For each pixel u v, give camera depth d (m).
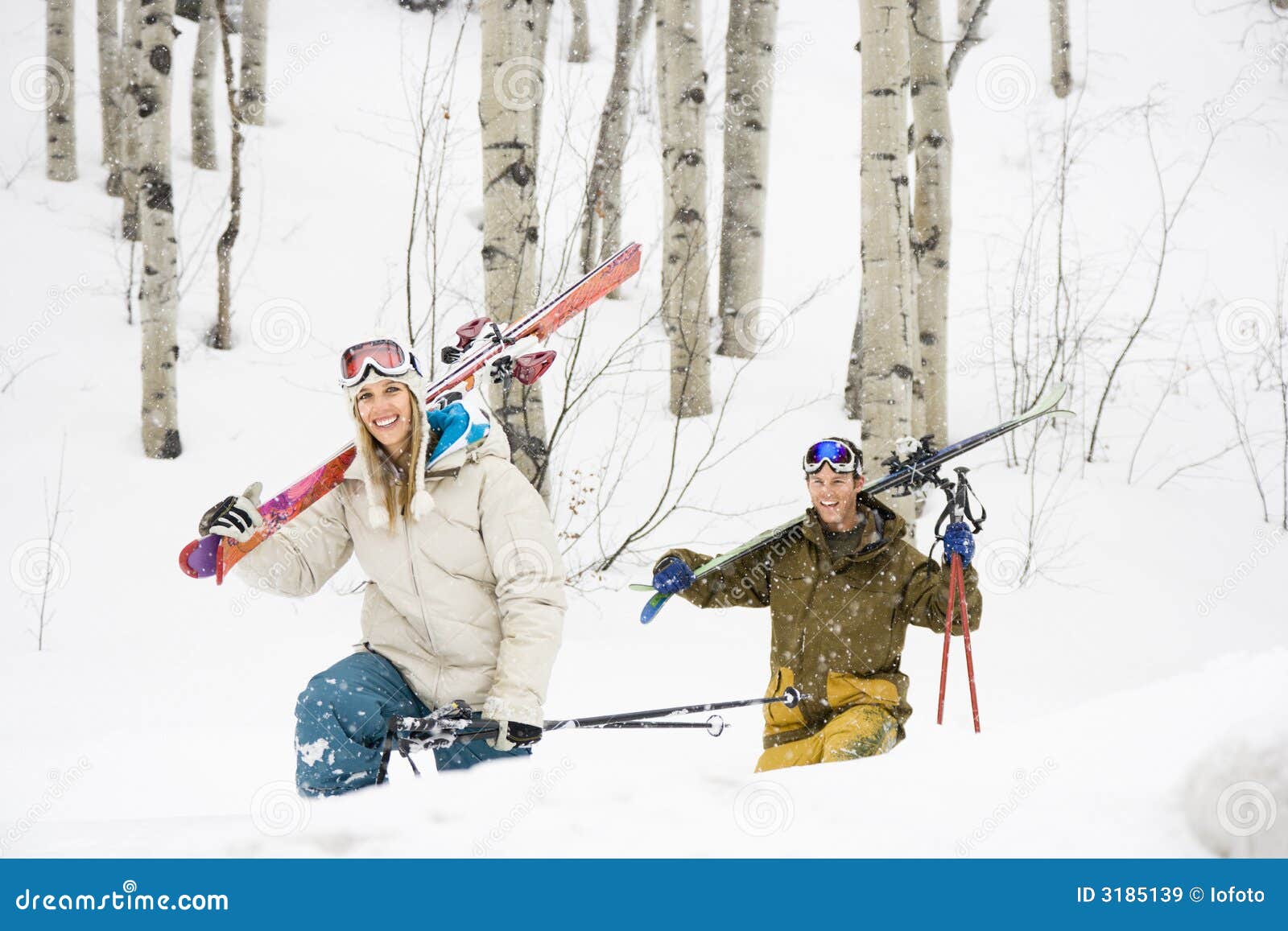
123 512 8.96
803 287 14.15
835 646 3.95
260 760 5.19
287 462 9.94
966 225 15.41
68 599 7.77
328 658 7.13
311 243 13.38
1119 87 19.03
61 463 9.39
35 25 16.61
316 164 15.24
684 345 10.44
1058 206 15.74
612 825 2.09
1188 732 1.99
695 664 7.01
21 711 6.12
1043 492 9.79
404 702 3.09
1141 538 9.22
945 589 3.95
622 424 10.49
